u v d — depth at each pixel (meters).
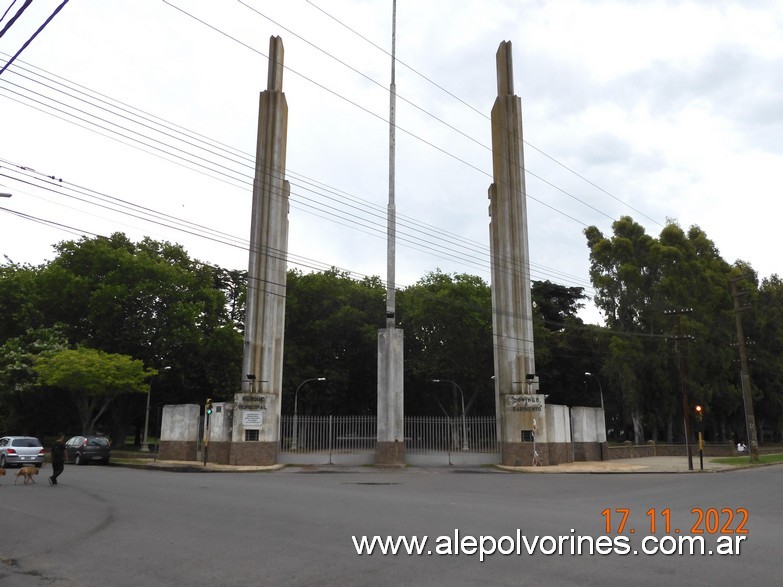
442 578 7.62
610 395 69.50
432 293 59.31
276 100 35.97
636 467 33.81
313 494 17.33
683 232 57.03
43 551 9.45
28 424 49.47
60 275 45.22
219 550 9.31
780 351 60.00
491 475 28.12
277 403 33.72
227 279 65.06
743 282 58.06
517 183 37.72
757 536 10.66
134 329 46.72
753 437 40.62
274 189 35.03
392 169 35.50
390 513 13.23
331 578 7.64
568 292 72.31
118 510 13.70
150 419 62.09
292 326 61.00
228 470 29.47
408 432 34.94
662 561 8.57
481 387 60.31
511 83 39.50
